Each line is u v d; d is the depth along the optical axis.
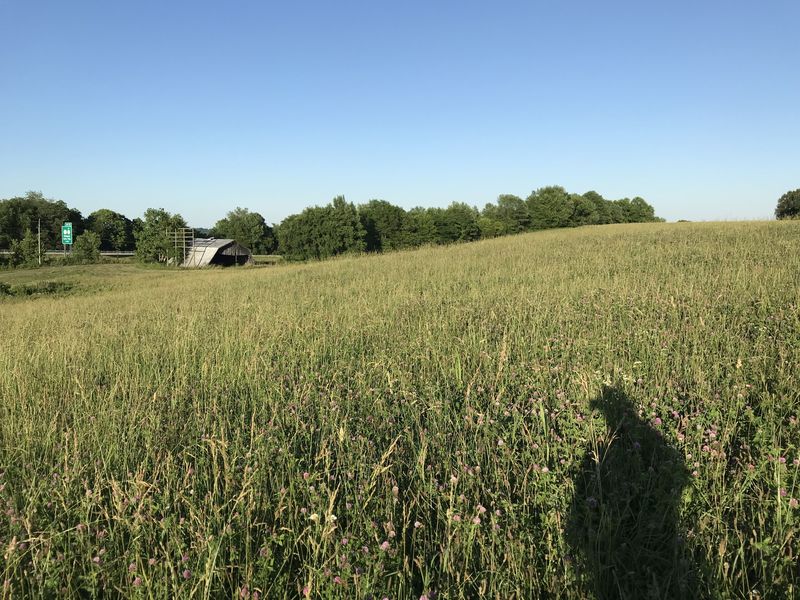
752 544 2.48
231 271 37.28
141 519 2.82
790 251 12.59
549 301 8.66
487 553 2.64
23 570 2.64
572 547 2.59
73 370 6.52
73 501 3.23
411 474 3.41
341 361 6.06
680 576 2.34
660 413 3.82
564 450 3.37
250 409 4.91
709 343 5.37
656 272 11.38
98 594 2.63
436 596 2.41
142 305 13.88
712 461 3.15
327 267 23.02
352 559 2.57
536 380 4.84
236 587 2.52
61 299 22.08
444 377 5.21
